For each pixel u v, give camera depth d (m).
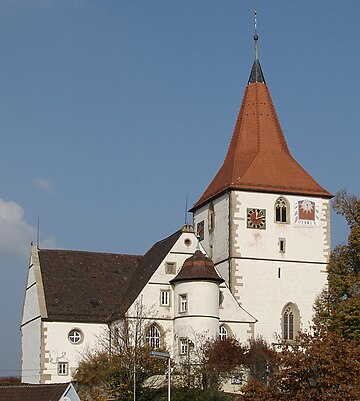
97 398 75.94
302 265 91.31
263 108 96.31
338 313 76.00
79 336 87.12
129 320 83.12
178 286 84.69
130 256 96.25
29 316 91.81
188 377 74.19
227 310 86.50
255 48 98.38
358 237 78.44
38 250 93.12
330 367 51.91
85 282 91.25
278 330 89.31
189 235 87.44
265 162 93.38
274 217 91.38
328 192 93.50
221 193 92.25
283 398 53.06
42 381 85.31
